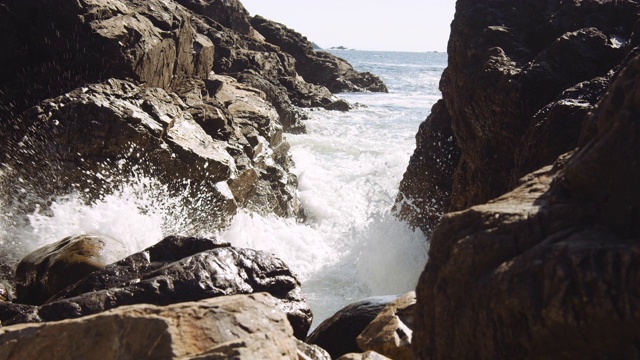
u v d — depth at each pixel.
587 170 2.81
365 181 15.39
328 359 4.20
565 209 2.83
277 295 5.29
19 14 10.67
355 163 17.11
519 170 6.67
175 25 13.27
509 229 2.86
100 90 9.93
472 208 3.12
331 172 16.02
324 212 13.36
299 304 5.30
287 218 12.61
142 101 10.22
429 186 11.05
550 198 2.95
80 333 2.95
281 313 3.19
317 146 18.84
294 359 3.02
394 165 16.70
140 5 12.89
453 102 9.74
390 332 4.72
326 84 39.62
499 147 8.23
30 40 10.83
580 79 7.54
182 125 10.62
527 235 2.82
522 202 3.10
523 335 2.65
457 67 9.51
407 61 136.00
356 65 93.25
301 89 29.03
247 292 5.08
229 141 11.71
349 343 5.25
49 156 9.12
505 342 2.71
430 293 3.09
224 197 10.20
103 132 9.27
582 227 2.77
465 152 9.41
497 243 2.85
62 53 10.83
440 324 2.97
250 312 3.08
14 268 8.12
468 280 2.88
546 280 2.60
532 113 7.65
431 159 11.12
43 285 6.37
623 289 2.43
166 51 12.59
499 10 9.32
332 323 5.43
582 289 2.50
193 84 13.97
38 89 10.77
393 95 39.91
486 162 8.42
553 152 6.26
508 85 7.92
